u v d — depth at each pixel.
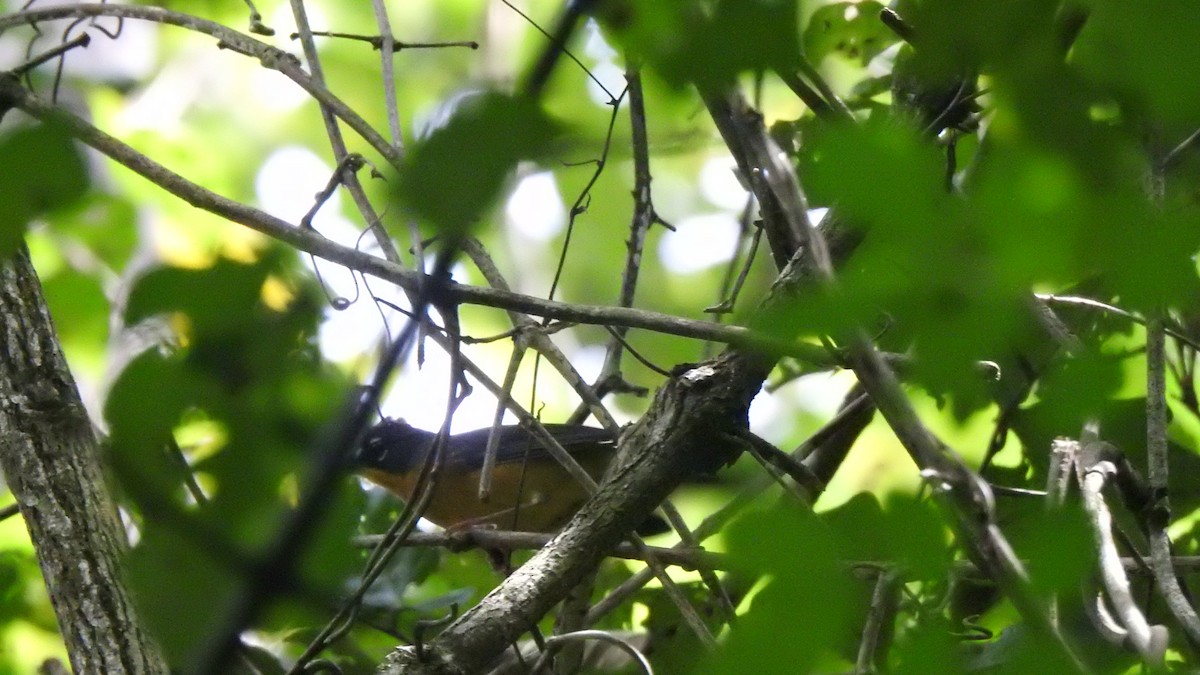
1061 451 5.54
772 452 6.36
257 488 4.30
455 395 6.04
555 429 10.96
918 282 2.51
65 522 6.16
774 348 3.16
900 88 4.80
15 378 6.45
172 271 4.44
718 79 2.45
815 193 2.39
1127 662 4.45
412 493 6.07
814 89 5.24
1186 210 2.35
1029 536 2.81
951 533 3.03
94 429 6.76
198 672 3.91
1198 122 2.13
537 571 6.05
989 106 2.88
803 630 2.54
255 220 5.73
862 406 8.37
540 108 2.42
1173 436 8.62
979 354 2.56
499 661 8.03
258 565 3.95
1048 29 2.48
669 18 2.43
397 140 6.85
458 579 9.66
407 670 5.54
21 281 6.68
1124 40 2.12
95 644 5.85
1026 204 2.33
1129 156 2.69
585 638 5.91
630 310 5.59
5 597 8.74
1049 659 2.83
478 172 2.41
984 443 8.16
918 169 2.30
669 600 8.28
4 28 6.80
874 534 2.77
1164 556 5.26
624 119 5.93
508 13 12.41
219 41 7.22
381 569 5.74
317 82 7.18
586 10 2.53
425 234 2.75
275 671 7.85
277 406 4.44
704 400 6.26
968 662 3.06
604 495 6.27
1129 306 2.37
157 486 4.35
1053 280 2.43
